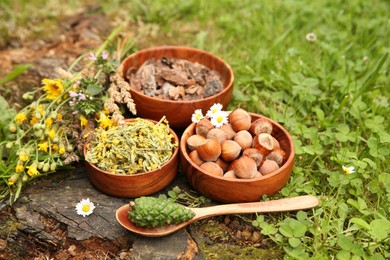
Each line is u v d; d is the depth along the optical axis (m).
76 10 0.85
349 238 0.49
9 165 0.55
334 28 0.81
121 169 0.51
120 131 0.52
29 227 0.50
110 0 0.87
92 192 0.53
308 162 0.58
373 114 0.64
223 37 0.78
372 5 0.85
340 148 0.60
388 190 0.54
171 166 0.52
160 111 0.57
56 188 0.54
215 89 0.59
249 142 0.53
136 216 0.47
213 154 0.51
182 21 0.83
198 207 0.52
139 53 0.63
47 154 0.55
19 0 0.85
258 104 0.65
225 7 0.86
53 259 0.50
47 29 0.80
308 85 0.66
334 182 0.54
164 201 0.48
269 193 0.51
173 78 0.60
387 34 0.79
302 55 0.74
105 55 0.59
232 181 0.49
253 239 0.50
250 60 0.73
